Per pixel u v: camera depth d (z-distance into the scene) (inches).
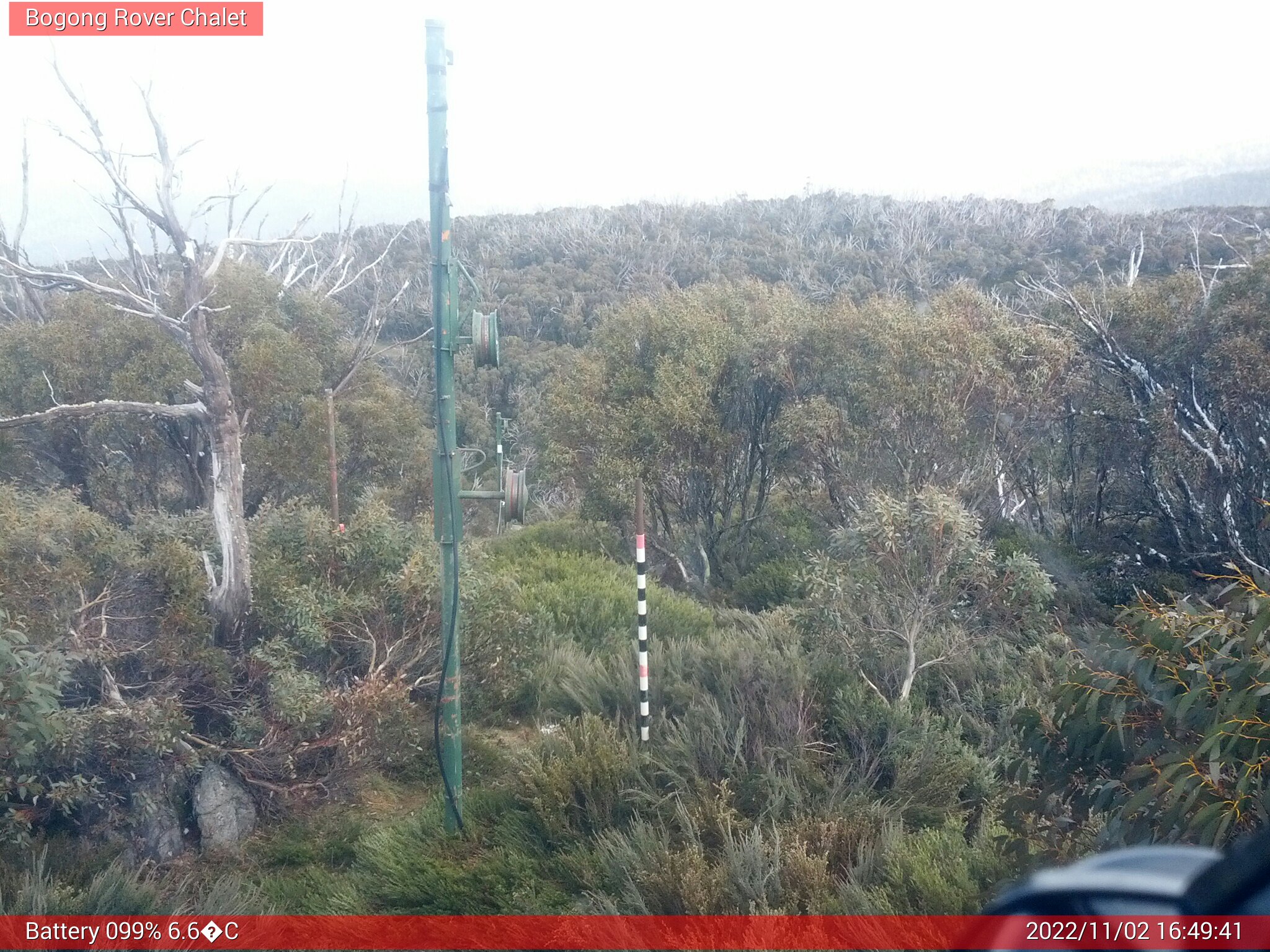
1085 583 447.2
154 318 267.1
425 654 287.3
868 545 305.6
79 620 247.8
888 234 1601.9
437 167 222.5
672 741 249.6
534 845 222.4
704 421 496.1
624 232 1831.9
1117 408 479.5
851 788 235.0
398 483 589.9
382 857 217.3
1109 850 153.1
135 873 192.9
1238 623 155.5
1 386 491.2
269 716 254.7
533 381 1029.8
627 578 469.4
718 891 187.8
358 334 1015.6
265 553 299.4
